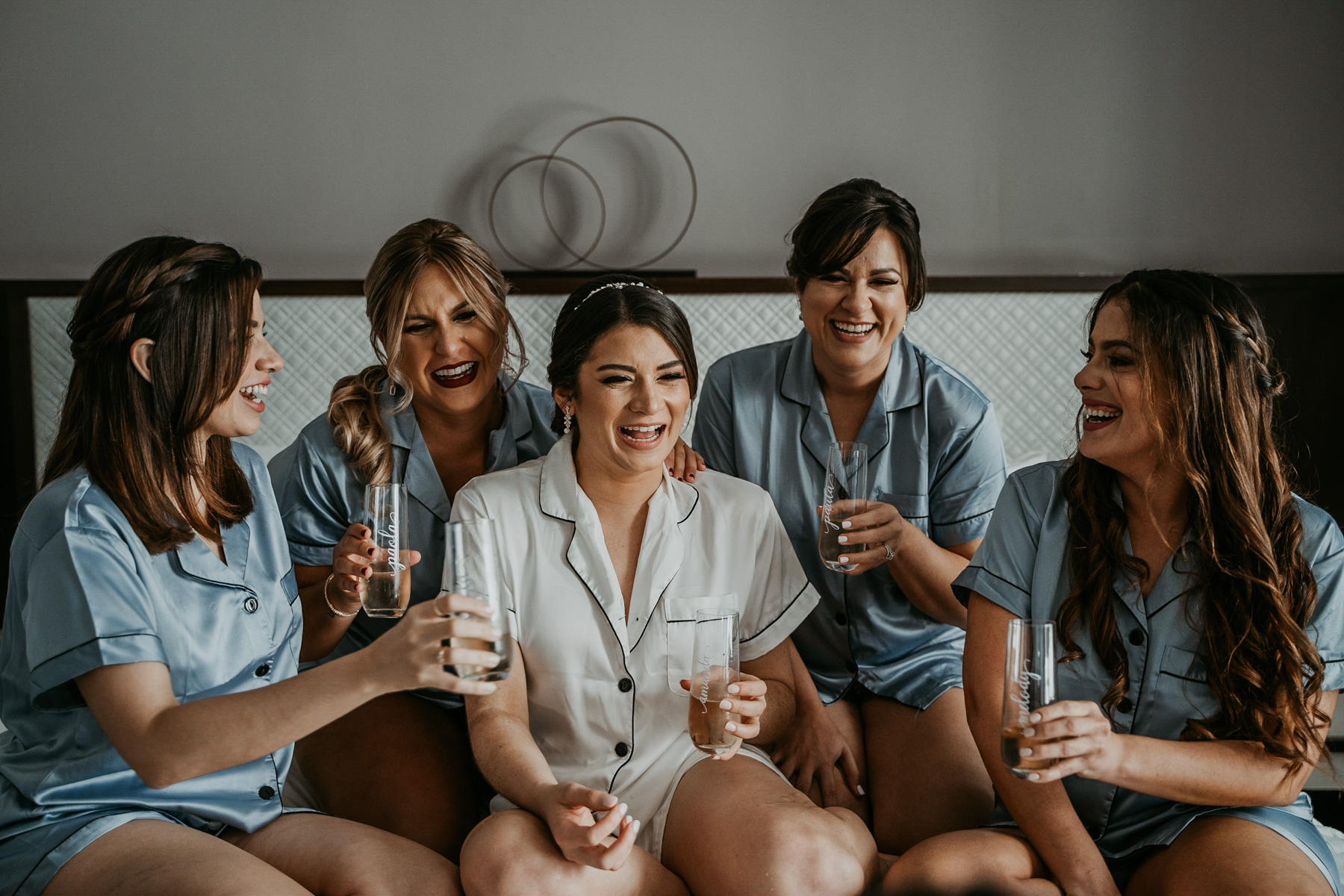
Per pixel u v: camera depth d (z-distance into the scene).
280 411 3.26
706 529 1.84
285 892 1.30
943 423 2.15
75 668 1.32
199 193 3.52
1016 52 3.59
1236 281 3.44
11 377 3.23
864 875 1.46
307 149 3.53
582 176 3.58
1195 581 1.56
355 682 1.26
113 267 1.45
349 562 1.78
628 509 1.81
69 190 3.49
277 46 3.50
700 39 3.56
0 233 3.48
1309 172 3.64
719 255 3.61
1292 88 3.62
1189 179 3.63
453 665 1.24
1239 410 1.51
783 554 1.89
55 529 1.38
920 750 1.96
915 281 2.04
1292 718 1.45
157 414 1.46
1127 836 1.56
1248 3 3.59
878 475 2.16
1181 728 1.56
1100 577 1.61
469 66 3.54
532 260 3.59
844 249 1.96
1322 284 3.44
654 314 1.71
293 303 3.25
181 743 1.29
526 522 1.78
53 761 1.43
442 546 2.10
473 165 3.56
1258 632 1.48
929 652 2.14
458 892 1.43
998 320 3.33
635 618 1.74
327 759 1.87
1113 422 1.57
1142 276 1.59
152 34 3.47
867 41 3.57
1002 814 1.67
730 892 1.45
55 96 3.47
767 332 3.33
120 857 1.32
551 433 2.23
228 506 1.59
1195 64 3.60
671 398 1.71
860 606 2.11
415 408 2.12
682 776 1.67
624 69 3.56
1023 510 1.73
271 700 1.27
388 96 3.53
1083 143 3.61
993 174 3.61
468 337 2.00
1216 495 1.53
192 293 1.45
